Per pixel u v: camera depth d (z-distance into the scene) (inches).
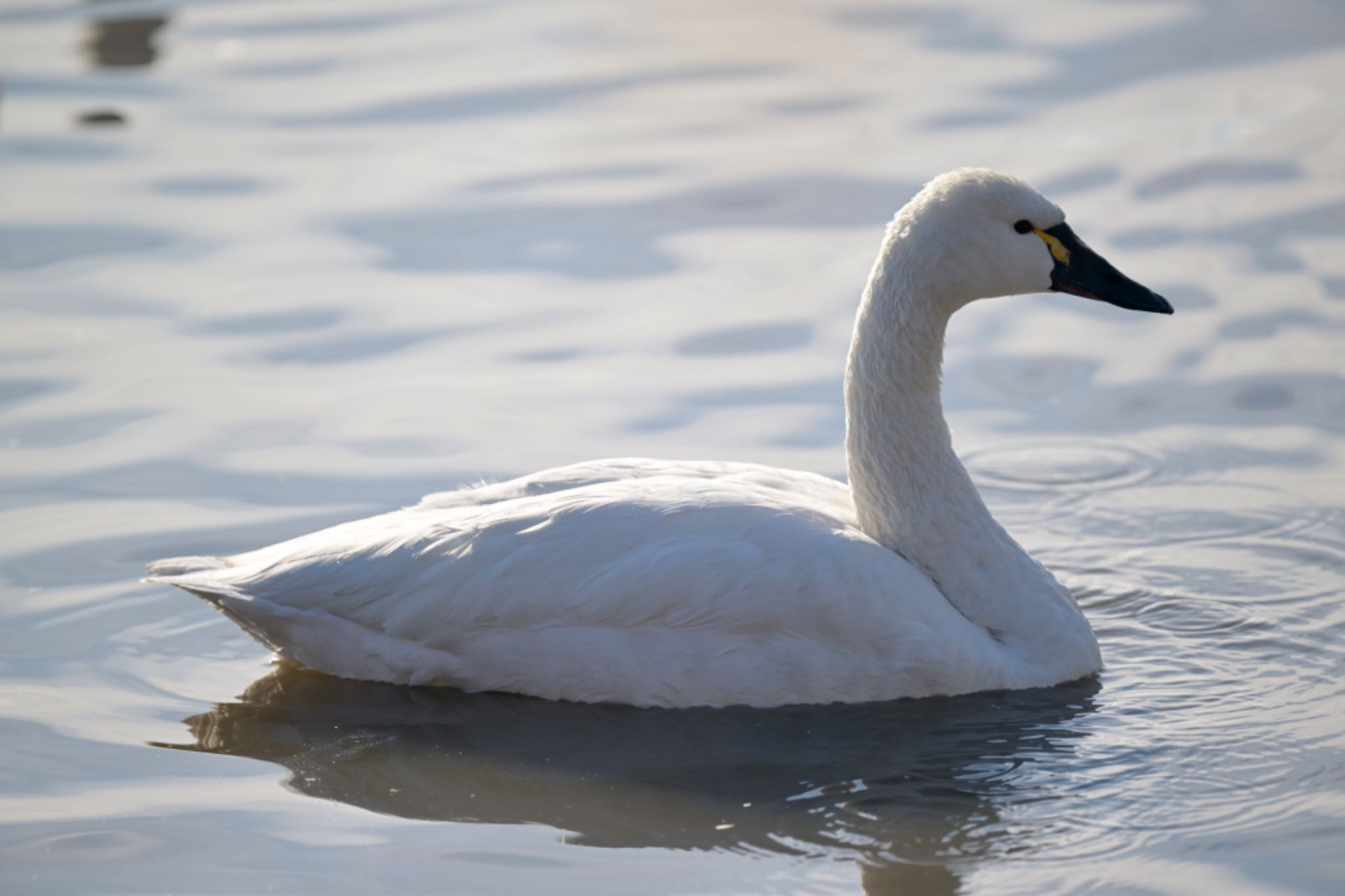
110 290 684.1
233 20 1035.9
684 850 348.8
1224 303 637.9
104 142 844.0
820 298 661.9
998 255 429.4
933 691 415.2
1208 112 812.6
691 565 407.5
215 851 351.3
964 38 946.1
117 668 435.8
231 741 400.2
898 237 433.7
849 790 372.5
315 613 423.8
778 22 1000.9
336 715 412.2
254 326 652.7
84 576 481.7
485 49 967.0
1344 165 741.3
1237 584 466.0
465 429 569.0
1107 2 984.3
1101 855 341.4
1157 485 525.7
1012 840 348.5
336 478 538.0
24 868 344.8
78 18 1043.9
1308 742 383.2
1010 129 810.2
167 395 597.3
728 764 385.7
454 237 729.6
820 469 536.4
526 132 840.9
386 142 834.2
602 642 410.6
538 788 377.4
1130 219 707.4
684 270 692.1
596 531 414.3
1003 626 429.4
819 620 407.2
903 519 436.5
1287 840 343.9
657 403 586.6
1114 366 608.4
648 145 819.4
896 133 816.3
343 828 360.5
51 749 394.6
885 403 434.6
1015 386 600.7
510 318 653.9
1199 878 331.6
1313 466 528.7
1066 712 407.2
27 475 542.0
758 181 770.8
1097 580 473.4
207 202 771.4
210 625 460.1
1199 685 416.8
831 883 334.6
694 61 934.4
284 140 840.3
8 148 837.8
